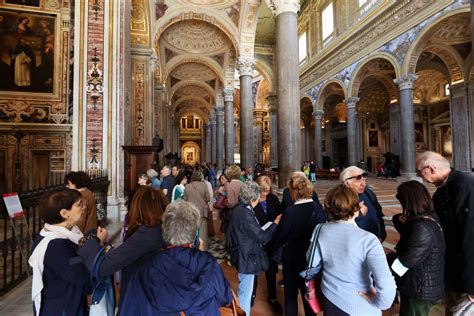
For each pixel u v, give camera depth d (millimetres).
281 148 7535
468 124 13375
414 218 1695
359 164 14578
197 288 1142
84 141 5301
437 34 11898
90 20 5469
